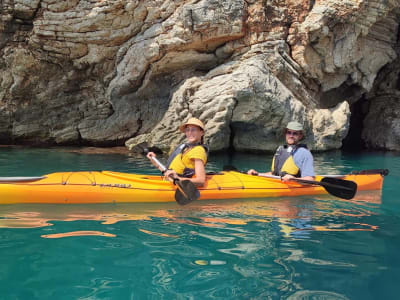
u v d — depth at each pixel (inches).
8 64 344.8
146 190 130.9
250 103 300.8
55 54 346.3
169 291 63.7
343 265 76.7
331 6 305.4
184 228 101.6
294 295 62.9
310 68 335.9
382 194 157.9
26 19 335.9
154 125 361.1
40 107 369.4
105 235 93.4
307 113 343.3
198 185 129.3
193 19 302.4
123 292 62.9
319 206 133.4
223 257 79.9
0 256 77.4
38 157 266.2
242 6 303.1
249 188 143.6
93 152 314.5
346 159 302.7
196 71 343.3
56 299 59.8
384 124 430.9
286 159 149.4
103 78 365.7
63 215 111.2
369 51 364.5
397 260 80.2
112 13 322.0
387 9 326.3
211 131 299.6
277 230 101.4
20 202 120.4
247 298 61.6
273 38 316.2
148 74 340.8
